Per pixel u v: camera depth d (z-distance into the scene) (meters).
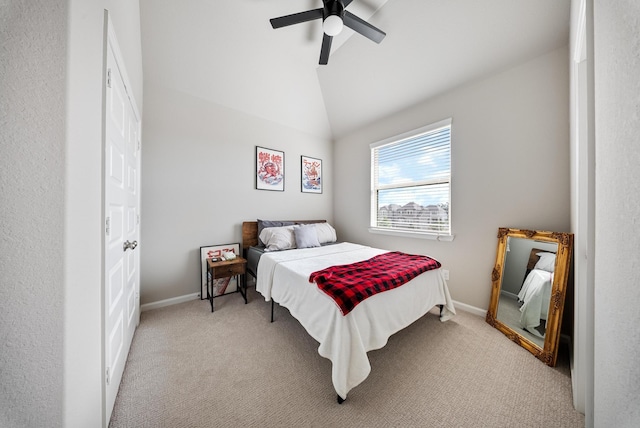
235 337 1.81
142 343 1.71
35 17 0.63
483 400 1.19
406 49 2.28
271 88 2.93
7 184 0.61
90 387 0.84
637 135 0.46
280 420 1.08
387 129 3.10
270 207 3.24
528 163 1.88
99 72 0.92
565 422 1.07
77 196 0.74
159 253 2.38
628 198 0.50
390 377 1.36
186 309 2.32
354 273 1.63
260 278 2.33
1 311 0.60
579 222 1.24
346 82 2.95
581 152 1.25
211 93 2.67
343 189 3.79
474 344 1.70
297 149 3.53
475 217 2.21
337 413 1.12
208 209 2.71
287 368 1.45
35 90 0.63
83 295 0.78
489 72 2.07
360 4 2.06
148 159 2.32
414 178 2.81
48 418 0.65
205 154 2.69
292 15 1.77
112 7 1.10
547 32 1.69
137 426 1.04
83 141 0.78
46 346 0.65
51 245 0.65
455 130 2.35
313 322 1.46
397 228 3.01
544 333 1.55
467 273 2.28
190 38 2.21
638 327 0.45
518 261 1.85
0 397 0.61
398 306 1.56
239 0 2.00
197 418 1.08
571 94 1.55
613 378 0.56
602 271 0.65
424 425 1.05
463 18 1.88
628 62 0.49
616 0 0.54
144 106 2.30
